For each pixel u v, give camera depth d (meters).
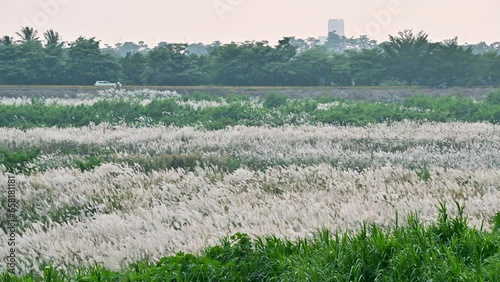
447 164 39.00
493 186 30.59
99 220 25.84
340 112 64.19
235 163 38.22
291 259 17.20
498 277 15.29
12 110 63.03
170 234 22.77
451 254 16.73
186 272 16.81
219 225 24.31
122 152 44.66
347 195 28.69
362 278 16.38
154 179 33.16
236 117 64.38
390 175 33.16
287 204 26.97
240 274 16.95
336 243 17.95
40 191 30.70
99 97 82.56
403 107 74.00
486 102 78.12
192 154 39.97
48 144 46.44
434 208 25.02
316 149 42.62
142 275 16.67
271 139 48.41
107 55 107.75
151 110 64.88
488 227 21.89
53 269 18.84
